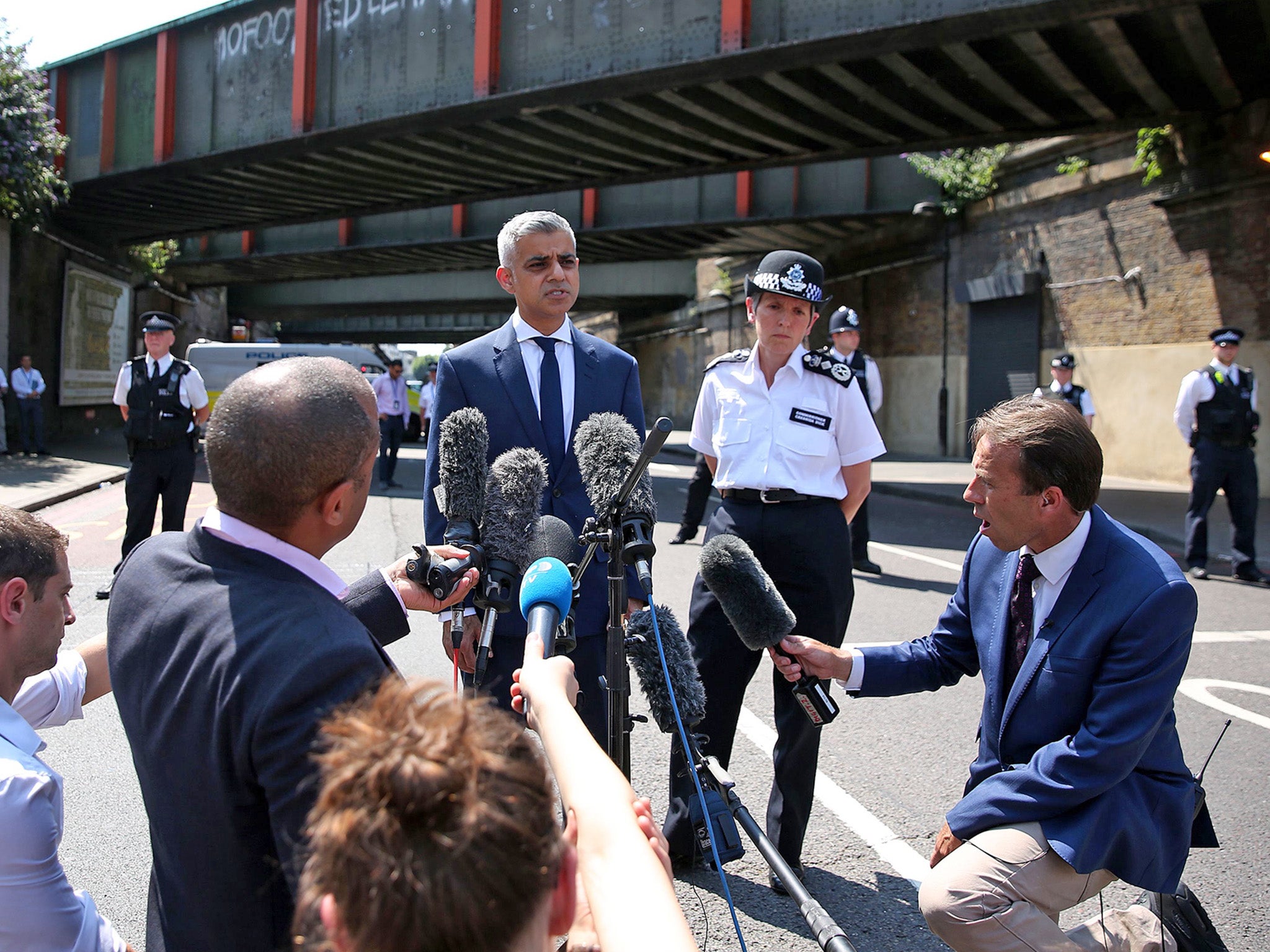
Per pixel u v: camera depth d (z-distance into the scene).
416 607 2.16
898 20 10.55
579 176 18.09
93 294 23.48
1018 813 2.17
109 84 19.19
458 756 0.90
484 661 2.34
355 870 0.86
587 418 3.00
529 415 3.04
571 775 1.20
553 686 1.38
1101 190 15.13
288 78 16.41
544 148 16.00
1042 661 2.28
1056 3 9.63
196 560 1.58
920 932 3.01
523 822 0.89
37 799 1.69
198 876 1.45
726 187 20.97
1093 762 2.10
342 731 0.98
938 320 19.45
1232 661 5.99
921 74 11.78
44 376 20.64
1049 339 16.44
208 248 29.47
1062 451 2.17
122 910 3.05
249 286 41.66
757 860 3.52
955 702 5.21
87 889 3.17
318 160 17.09
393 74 14.98
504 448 3.03
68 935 1.72
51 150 17.70
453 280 37.72
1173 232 13.76
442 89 14.40
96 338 23.81
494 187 19.12
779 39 11.34
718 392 3.59
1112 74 11.76
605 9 12.66
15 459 16.92
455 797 0.87
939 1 10.27
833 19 10.96
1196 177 13.14
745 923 3.06
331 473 1.55
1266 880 3.35
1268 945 2.96
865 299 22.08
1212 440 8.34
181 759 1.43
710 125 14.54
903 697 5.31
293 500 1.54
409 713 0.96
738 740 4.62
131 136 19.09
